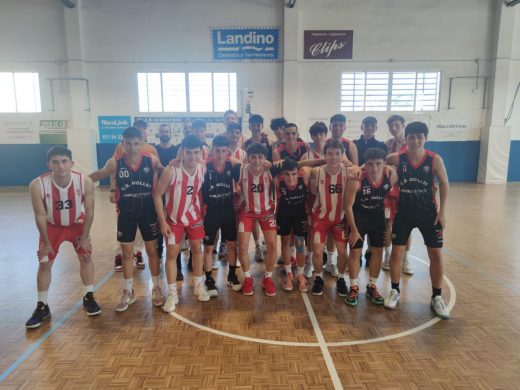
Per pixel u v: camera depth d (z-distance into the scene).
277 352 2.44
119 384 2.12
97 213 6.96
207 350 2.47
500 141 10.49
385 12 10.06
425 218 2.93
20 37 10.07
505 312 2.99
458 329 2.73
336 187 3.12
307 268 3.83
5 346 2.51
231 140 3.97
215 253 4.07
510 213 6.71
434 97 10.48
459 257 4.32
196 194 3.04
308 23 10.05
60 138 10.41
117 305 3.13
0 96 10.33
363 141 4.00
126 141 2.83
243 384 2.12
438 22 10.14
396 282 3.10
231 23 10.05
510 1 9.84
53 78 10.19
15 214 6.93
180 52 10.14
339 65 10.22
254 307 3.11
